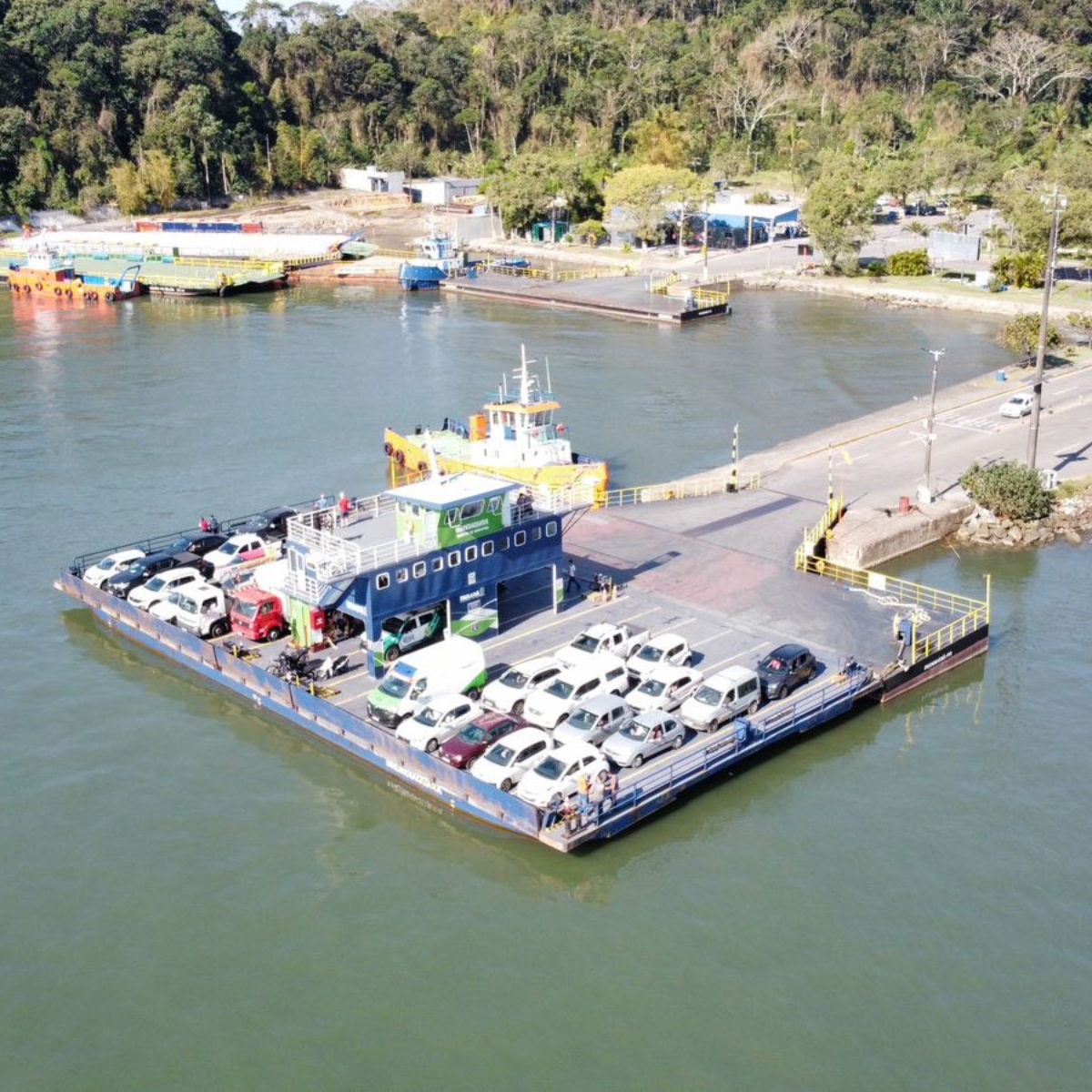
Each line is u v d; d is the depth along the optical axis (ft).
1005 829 154.71
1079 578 232.53
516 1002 126.00
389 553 185.57
